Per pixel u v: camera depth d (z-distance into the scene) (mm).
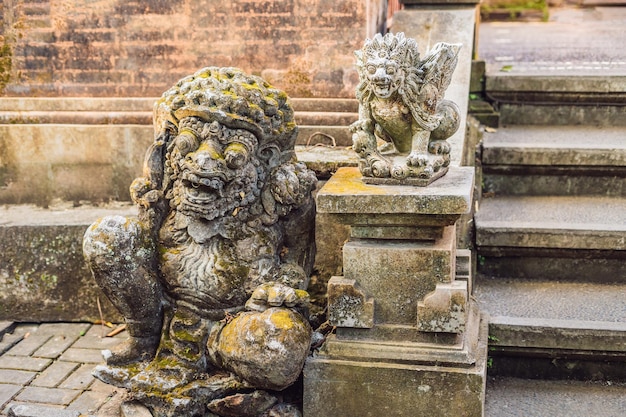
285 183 3156
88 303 4094
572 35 7129
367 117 3092
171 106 3061
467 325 3223
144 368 3160
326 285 3588
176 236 3162
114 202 4367
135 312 3150
